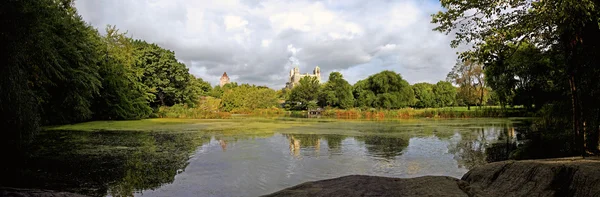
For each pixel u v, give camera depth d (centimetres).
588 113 949
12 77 810
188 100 5103
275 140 1555
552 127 1323
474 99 4538
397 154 1171
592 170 343
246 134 1842
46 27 1238
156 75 4384
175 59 5028
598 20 623
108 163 990
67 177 813
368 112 4459
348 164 988
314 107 6450
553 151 1102
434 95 7500
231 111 6303
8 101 805
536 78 1505
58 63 1736
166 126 2439
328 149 1276
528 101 1705
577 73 866
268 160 1044
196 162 1012
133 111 3431
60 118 2395
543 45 995
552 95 1459
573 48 784
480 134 1875
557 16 653
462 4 787
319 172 885
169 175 845
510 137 1712
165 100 4844
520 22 743
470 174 454
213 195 684
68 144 1384
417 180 401
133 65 3575
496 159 1084
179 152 1197
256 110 6031
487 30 812
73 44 2011
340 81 6256
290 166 955
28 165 915
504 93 1930
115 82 3041
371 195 345
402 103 5922
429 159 1077
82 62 2186
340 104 6147
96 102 2955
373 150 1255
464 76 4253
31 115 941
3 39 764
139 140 1542
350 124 2809
